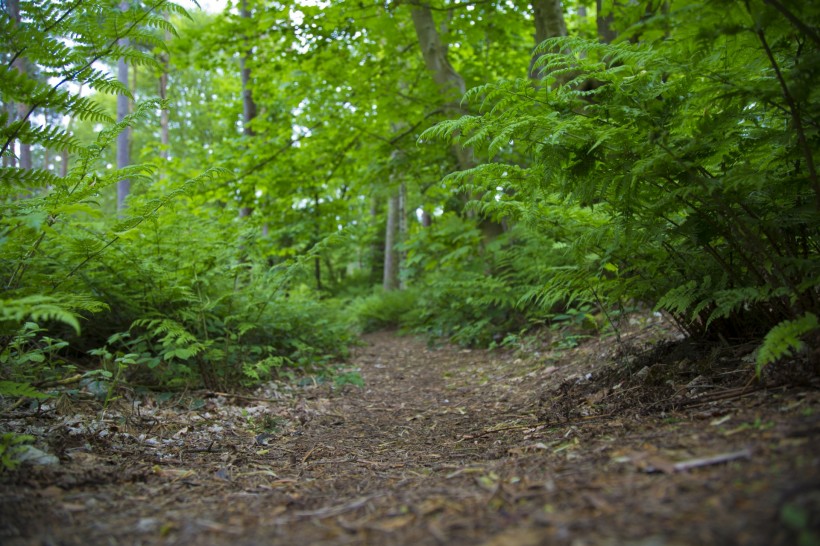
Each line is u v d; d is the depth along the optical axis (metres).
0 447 2.04
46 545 1.44
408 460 2.59
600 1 5.51
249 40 7.66
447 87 7.14
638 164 2.27
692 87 2.48
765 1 1.79
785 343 1.91
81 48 2.81
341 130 8.08
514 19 7.39
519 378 4.69
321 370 5.73
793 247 2.41
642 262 2.90
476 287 6.81
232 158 7.92
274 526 1.59
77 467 2.23
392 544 1.36
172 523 1.63
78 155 2.92
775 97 2.06
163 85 15.05
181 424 3.27
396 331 10.75
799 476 1.27
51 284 2.90
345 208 10.19
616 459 1.78
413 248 9.46
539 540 1.24
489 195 3.47
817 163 2.22
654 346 3.62
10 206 2.62
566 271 3.30
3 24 2.48
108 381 3.60
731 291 2.35
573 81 2.64
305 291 8.28
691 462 1.56
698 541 1.10
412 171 8.16
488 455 2.42
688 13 2.07
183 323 4.45
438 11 7.62
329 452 2.88
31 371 3.19
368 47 7.66
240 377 4.57
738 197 2.30
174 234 4.48
